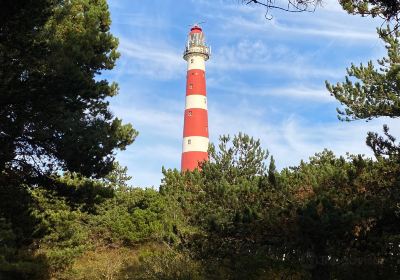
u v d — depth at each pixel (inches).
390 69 695.1
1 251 554.3
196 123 1777.8
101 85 565.3
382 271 467.2
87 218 1047.6
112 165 491.5
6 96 406.9
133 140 610.5
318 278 485.4
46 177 493.0
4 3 373.7
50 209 822.5
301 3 165.0
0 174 466.0
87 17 634.8
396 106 661.9
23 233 548.1
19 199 499.5
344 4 240.2
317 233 443.5
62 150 443.8
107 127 508.1
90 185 509.0
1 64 418.3
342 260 473.4
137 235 1063.6
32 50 424.8
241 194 592.7
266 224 496.1
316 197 499.2
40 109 434.6
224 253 551.8
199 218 615.8
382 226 448.1
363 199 473.1
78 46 511.5
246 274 554.6
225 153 927.0
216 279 585.9
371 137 523.8
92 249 1019.3
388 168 513.0
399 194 466.3
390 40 690.8
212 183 701.9
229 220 528.1
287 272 542.6
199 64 1883.6
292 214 488.4
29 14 408.2
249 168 929.5
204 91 1859.0
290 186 554.6
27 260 657.6
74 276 800.3
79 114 470.9
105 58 568.7
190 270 644.7
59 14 576.7
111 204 1133.7
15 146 451.8
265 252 520.4
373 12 230.2
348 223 431.8
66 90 443.2
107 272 869.8
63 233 810.2
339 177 525.7
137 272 819.4
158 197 1167.0
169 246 729.6
